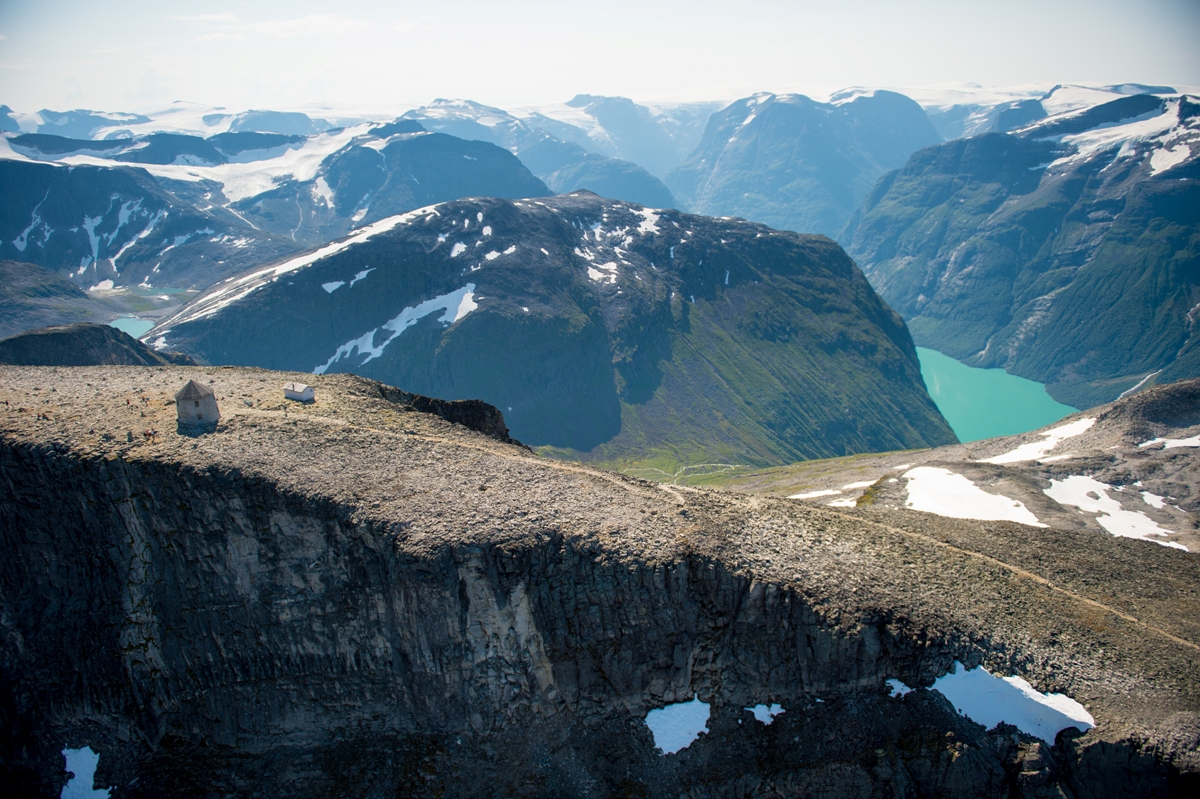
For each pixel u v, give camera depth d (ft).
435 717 196.85
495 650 195.31
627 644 196.44
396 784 189.37
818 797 182.39
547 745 193.36
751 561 200.75
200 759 200.85
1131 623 206.59
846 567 207.92
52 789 197.67
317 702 202.18
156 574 205.36
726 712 194.90
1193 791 168.45
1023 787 174.40
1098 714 181.16
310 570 200.44
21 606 208.64
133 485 204.54
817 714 190.39
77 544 208.33
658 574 194.18
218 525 202.49
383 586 195.00
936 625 192.85
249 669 204.03
